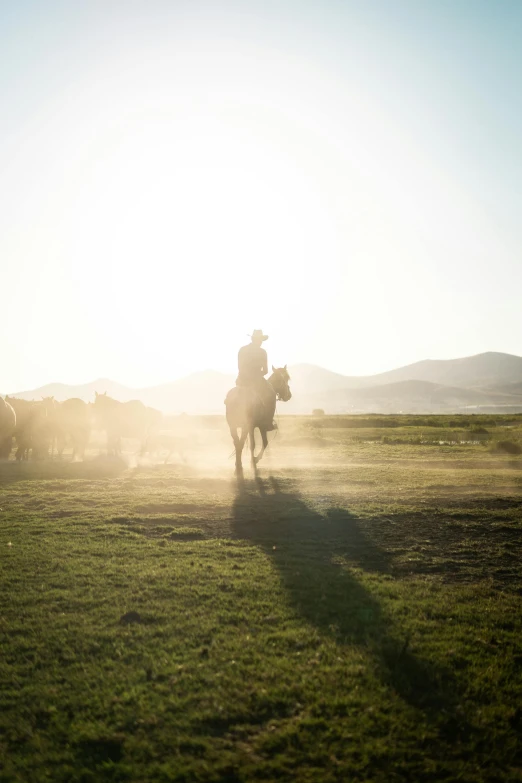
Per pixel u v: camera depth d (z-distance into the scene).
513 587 8.55
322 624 7.02
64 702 5.36
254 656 6.17
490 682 5.74
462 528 11.44
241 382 18.03
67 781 4.41
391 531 11.27
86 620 7.10
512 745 4.80
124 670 5.92
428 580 8.83
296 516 12.32
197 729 4.98
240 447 18.17
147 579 8.54
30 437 26.12
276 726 5.02
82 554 9.77
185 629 6.87
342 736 4.86
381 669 5.89
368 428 51.25
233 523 11.95
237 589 8.13
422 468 22.05
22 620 7.12
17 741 4.88
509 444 30.11
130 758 4.63
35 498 14.20
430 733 4.91
